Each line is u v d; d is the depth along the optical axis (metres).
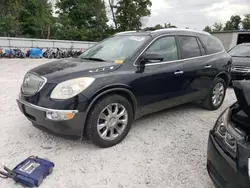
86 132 2.98
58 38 33.41
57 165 2.73
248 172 1.72
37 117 2.87
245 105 1.94
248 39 20.98
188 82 4.06
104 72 3.05
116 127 3.22
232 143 1.92
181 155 3.05
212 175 2.14
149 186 2.43
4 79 7.68
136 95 3.32
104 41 4.36
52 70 3.11
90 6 39.00
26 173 2.41
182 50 4.01
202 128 3.95
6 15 28.30
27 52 18.05
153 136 3.57
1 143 3.18
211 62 4.48
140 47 3.47
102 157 2.93
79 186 2.39
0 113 4.28
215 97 4.84
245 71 6.57
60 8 38.75
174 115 4.54
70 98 2.74
